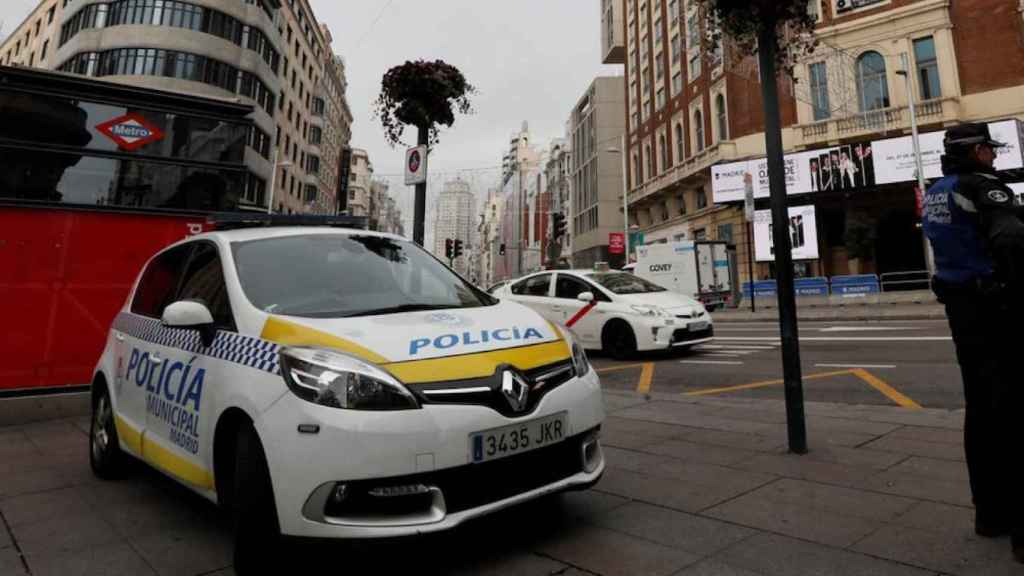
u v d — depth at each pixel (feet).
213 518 10.69
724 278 78.74
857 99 85.97
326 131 207.41
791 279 13.53
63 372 19.79
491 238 412.16
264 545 7.68
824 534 8.95
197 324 9.32
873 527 9.14
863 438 14.40
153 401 10.94
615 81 171.94
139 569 8.52
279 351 8.14
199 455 9.09
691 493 11.02
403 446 7.25
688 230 117.70
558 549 8.76
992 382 8.32
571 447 8.92
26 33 159.84
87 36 110.73
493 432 7.84
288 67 157.79
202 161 22.30
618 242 131.34
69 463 14.40
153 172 21.53
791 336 13.46
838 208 90.84
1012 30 75.97
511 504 7.95
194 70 112.47
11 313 19.03
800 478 11.62
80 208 20.12
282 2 150.30
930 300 66.59
